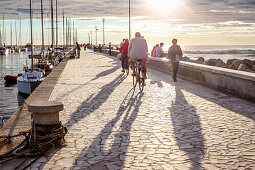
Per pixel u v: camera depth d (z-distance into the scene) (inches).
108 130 236.7
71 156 182.7
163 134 225.1
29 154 179.8
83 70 770.8
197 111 301.4
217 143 203.9
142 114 289.9
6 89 1327.5
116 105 333.4
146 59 429.4
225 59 2316.7
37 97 382.3
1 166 168.2
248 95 358.0
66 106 330.6
